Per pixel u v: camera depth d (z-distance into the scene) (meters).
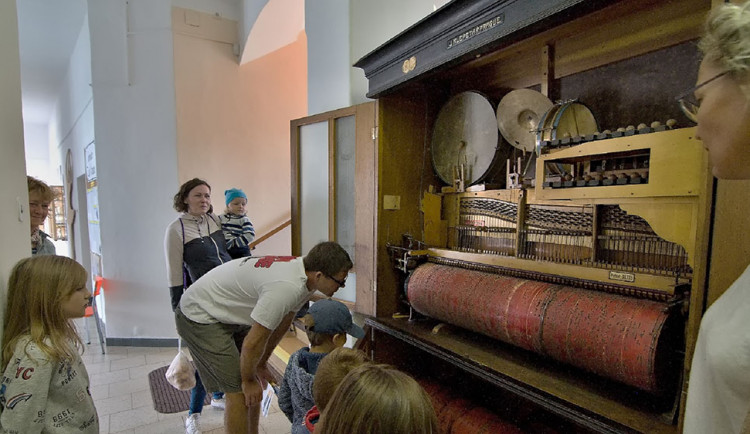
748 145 0.56
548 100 1.52
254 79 4.08
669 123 1.02
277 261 1.63
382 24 2.53
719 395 0.59
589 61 1.45
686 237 0.97
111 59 3.64
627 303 1.08
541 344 1.23
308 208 2.47
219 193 3.95
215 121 3.89
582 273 1.23
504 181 1.79
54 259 1.19
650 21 1.28
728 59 0.54
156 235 3.73
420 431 0.63
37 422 1.08
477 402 1.75
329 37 2.62
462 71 1.85
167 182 3.71
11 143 1.28
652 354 0.97
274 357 2.63
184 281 2.46
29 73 6.00
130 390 2.86
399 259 1.82
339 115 2.13
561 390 1.13
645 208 1.05
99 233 3.84
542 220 1.50
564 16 1.06
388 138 1.87
